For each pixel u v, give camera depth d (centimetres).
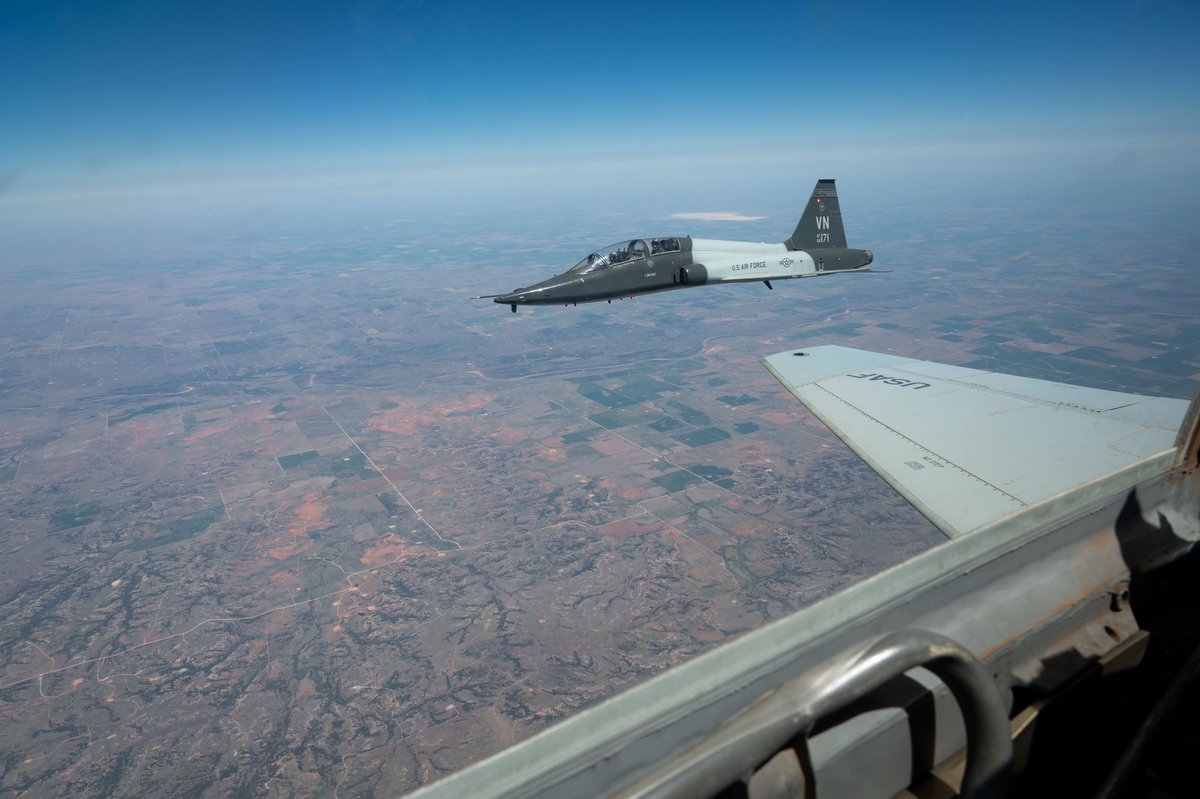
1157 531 386
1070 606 327
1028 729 294
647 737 199
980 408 1204
